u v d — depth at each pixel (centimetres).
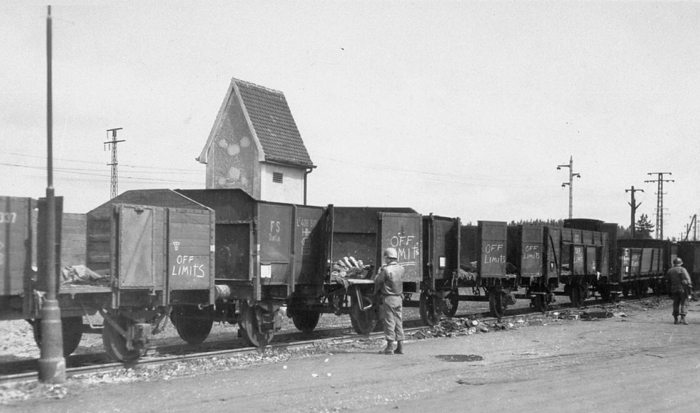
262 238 1388
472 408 859
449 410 849
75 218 1239
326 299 1711
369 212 1884
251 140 3278
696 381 1062
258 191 3238
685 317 2283
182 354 1293
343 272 1689
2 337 1548
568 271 2555
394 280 1345
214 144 3384
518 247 2281
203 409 848
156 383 1009
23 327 1728
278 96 3619
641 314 2483
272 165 3306
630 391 977
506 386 1011
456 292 2128
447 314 2144
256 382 1029
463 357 1312
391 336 1343
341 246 1888
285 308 1677
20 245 1005
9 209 994
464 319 1948
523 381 1054
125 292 1120
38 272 1021
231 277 1384
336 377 1080
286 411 843
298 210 1506
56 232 1016
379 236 1672
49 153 991
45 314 975
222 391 958
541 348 1459
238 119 3338
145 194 1392
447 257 1959
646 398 930
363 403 889
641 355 1362
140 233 1127
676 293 2075
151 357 1209
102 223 1234
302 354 1335
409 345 1489
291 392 958
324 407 865
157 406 861
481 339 1617
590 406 877
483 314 2262
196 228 1238
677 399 926
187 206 1343
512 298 2219
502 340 1602
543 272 2381
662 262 3706
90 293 1070
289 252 1470
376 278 1366
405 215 1725
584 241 2747
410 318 2184
